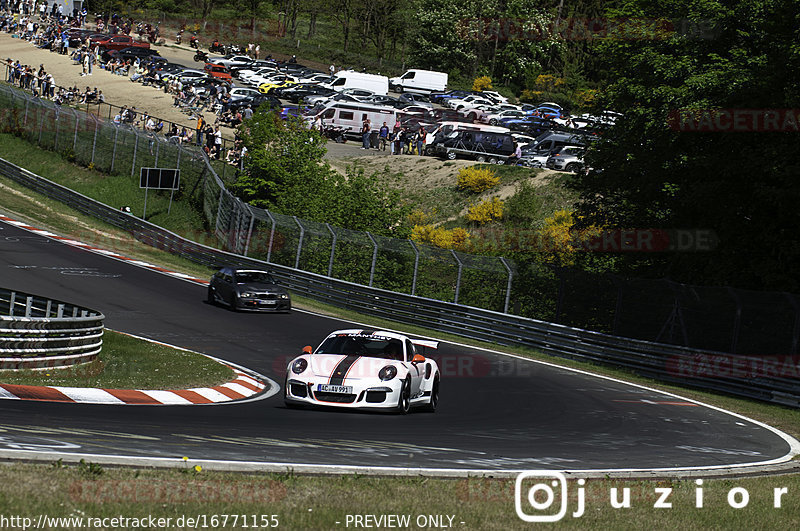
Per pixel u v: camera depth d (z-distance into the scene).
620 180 117.44
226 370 67.50
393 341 55.47
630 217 121.94
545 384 77.62
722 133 99.44
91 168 194.00
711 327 92.44
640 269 118.00
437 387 58.31
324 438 39.84
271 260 145.38
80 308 65.44
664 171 108.56
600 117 125.38
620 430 54.38
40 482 23.78
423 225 185.62
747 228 101.69
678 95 100.62
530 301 111.88
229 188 177.38
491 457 38.62
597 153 120.38
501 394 69.00
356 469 31.47
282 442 37.31
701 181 103.69
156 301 110.06
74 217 169.88
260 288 111.12
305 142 174.12
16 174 187.12
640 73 112.75
